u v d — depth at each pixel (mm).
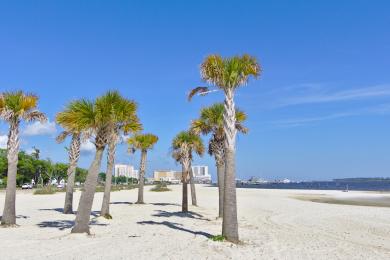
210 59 14781
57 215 26031
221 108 22281
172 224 20766
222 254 12633
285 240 15836
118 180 170625
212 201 43281
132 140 36906
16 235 16266
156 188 79375
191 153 29672
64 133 27219
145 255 12250
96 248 13289
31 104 18828
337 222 23422
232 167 14531
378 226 21562
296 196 62938
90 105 15406
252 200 45062
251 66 14820
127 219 23250
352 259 12391
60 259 11508
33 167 100438
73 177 27703
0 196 53281
